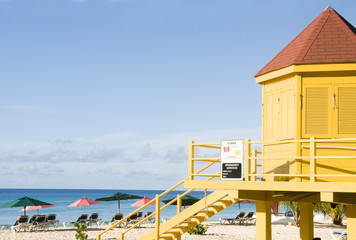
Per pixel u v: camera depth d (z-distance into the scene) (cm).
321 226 3697
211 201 1623
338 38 1422
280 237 3039
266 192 1489
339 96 1362
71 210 8925
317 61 1358
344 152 1351
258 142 1354
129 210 8906
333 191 1229
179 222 1677
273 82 1495
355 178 1330
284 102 1439
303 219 1680
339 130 1357
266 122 1516
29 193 19062
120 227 3659
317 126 1372
